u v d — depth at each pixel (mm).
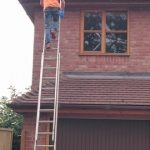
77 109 12734
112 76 14602
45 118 13273
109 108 12570
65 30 15023
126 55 14719
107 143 13359
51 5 12469
